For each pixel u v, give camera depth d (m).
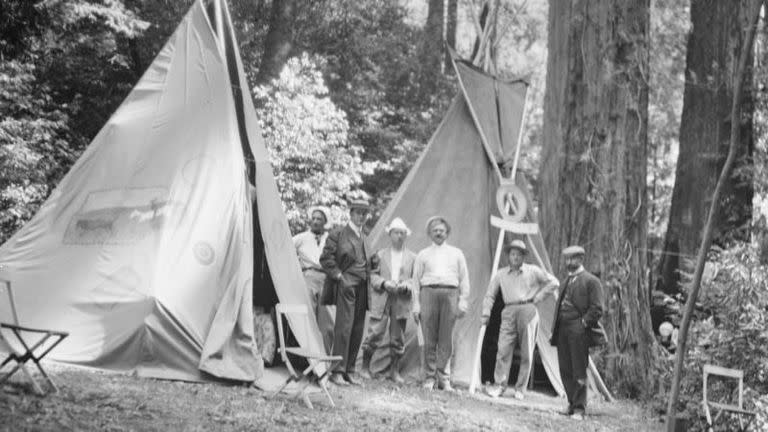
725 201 15.97
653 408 11.39
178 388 8.45
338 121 20.20
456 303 11.07
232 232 9.96
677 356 7.48
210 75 10.77
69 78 23.30
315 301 11.66
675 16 22.53
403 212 12.64
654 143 26.78
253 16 26.39
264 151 10.95
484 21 19.19
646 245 13.88
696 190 16.55
